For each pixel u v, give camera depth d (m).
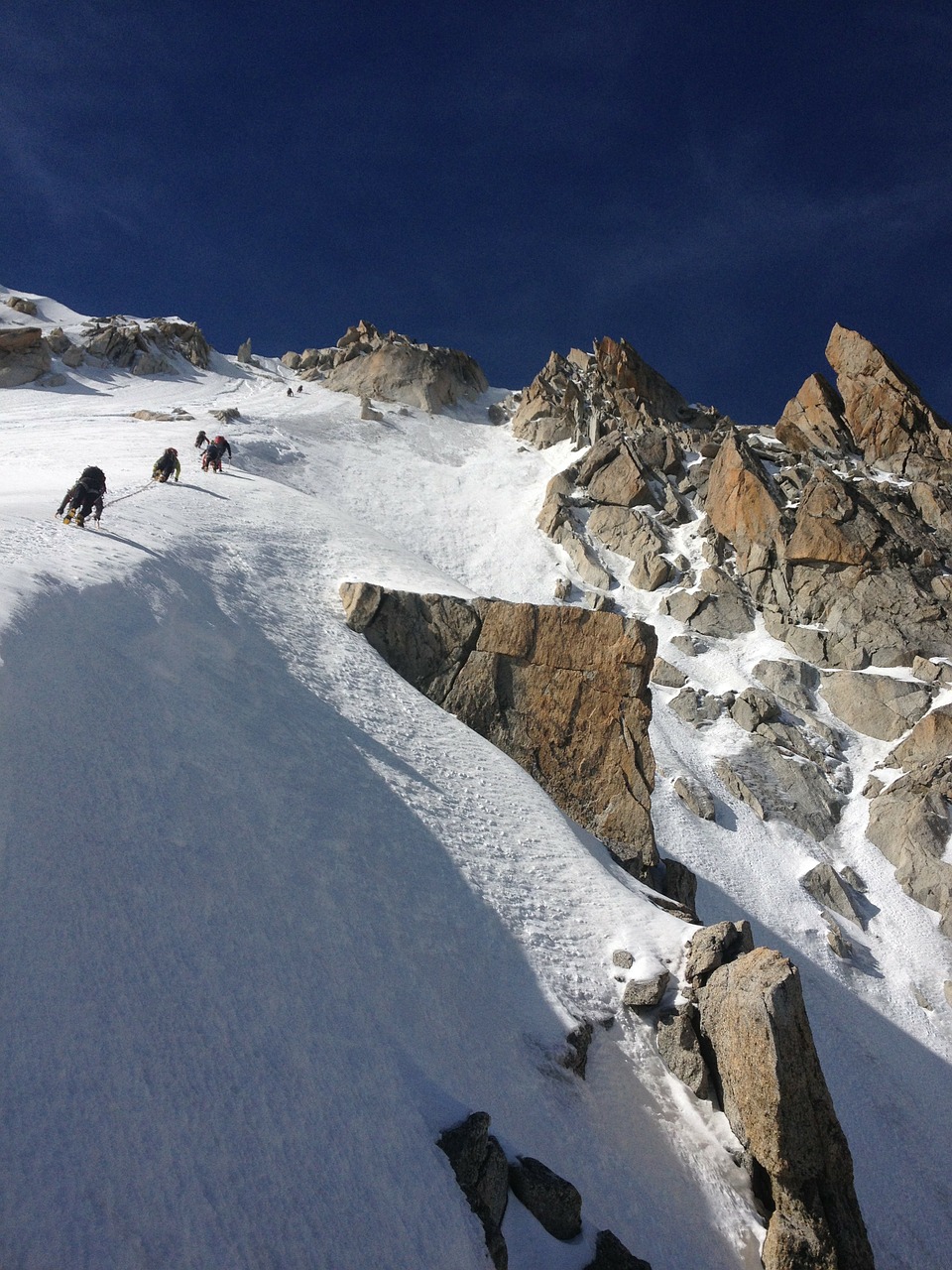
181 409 57.84
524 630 22.03
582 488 50.00
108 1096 6.50
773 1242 10.52
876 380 52.56
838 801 30.42
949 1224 17.06
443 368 74.88
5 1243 5.11
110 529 19.84
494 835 16.05
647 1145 11.36
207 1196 6.46
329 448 55.66
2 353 59.56
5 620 10.78
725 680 35.97
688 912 17.39
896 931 26.08
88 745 10.07
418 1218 7.86
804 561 39.75
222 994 8.34
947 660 35.03
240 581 21.67
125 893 8.47
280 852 11.43
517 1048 11.48
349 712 17.98
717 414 64.50
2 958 6.75
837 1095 19.09
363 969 10.57
